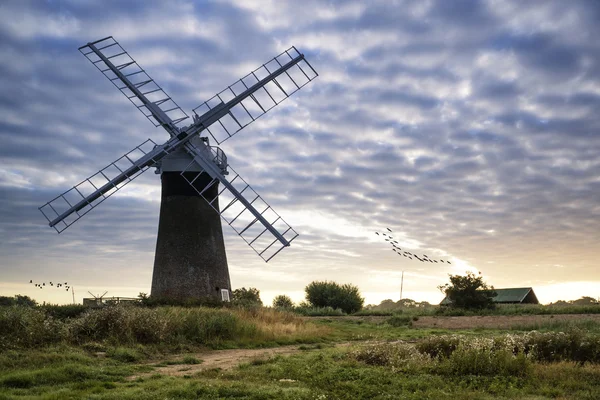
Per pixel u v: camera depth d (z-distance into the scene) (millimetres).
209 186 35062
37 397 12672
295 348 25219
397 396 12922
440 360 17375
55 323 22141
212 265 35562
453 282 49656
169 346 23188
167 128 36062
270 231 33375
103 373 16375
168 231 35188
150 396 12758
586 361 16547
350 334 32594
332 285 62781
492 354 16422
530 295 68750
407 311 51562
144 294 33531
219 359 21203
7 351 18641
